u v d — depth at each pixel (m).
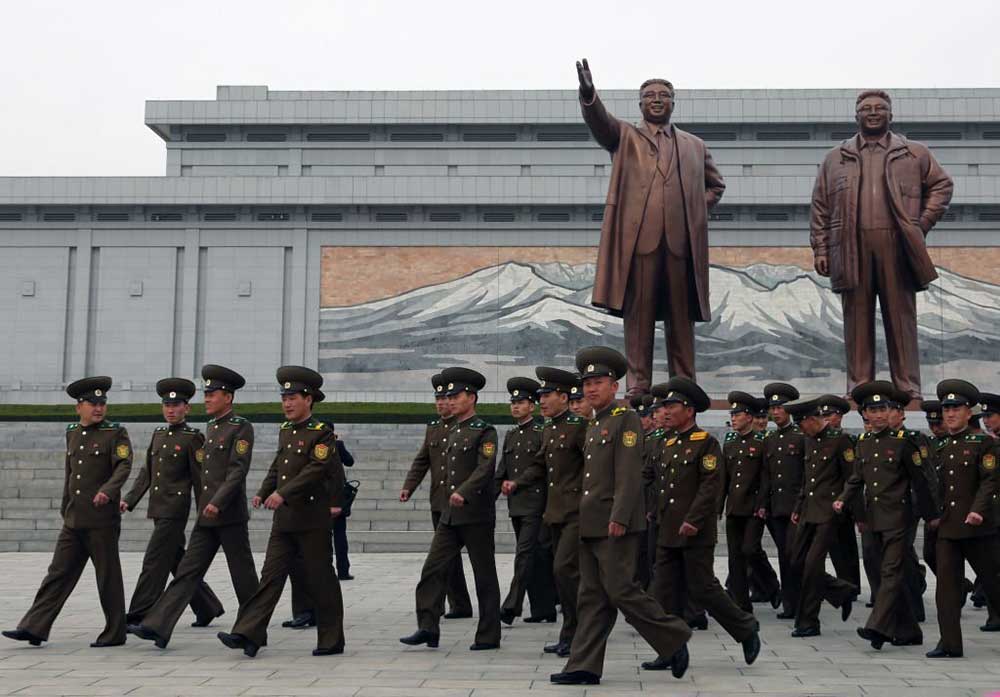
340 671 11.29
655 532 16.02
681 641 10.62
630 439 10.80
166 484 13.88
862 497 14.98
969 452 12.85
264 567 12.43
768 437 16.61
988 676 11.15
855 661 12.16
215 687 10.30
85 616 15.62
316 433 12.59
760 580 17.47
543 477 14.25
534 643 13.48
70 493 13.12
